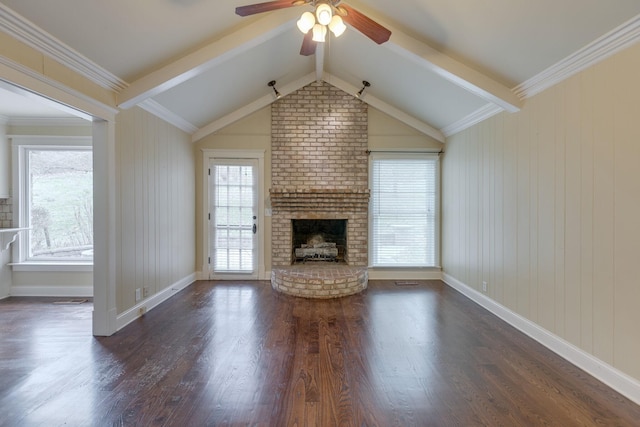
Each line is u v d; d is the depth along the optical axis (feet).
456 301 14.23
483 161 13.46
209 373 8.09
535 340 10.16
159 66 10.78
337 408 6.73
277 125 17.80
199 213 18.01
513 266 11.39
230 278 18.10
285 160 17.80
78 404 6.82
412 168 18.11
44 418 6.37
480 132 13.71
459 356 9.08
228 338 10.23
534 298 10.30
